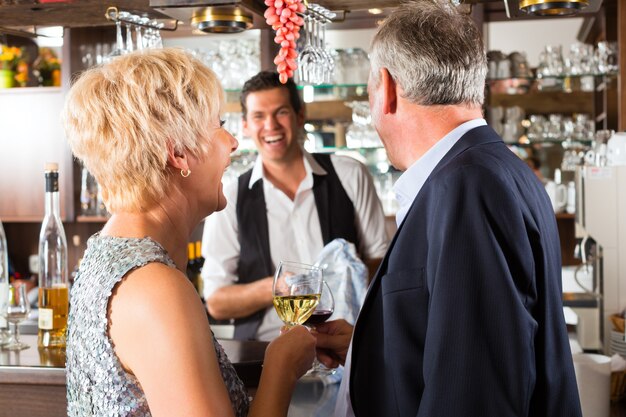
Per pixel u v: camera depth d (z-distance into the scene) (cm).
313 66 214
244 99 318
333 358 193
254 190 321
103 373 135
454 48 151
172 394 127
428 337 135
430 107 153
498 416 130
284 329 194
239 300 308
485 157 143
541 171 479
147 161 143
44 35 250
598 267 337
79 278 144
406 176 155
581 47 434
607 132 334
